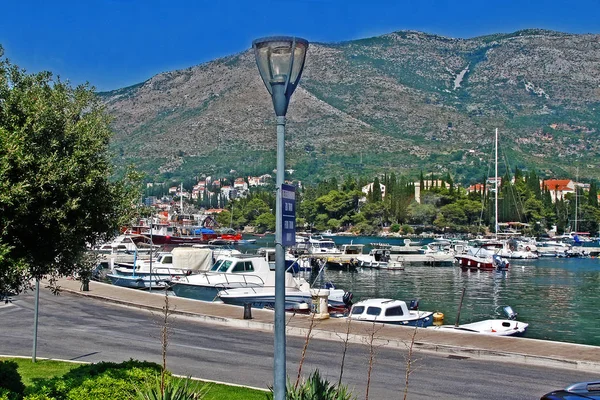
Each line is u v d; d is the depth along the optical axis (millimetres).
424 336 21203
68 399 10242
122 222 11414
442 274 76000
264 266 39969
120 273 49750
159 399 9625
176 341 20797
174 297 32125
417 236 173875
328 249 90750
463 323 36750
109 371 11414
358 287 60812
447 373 16688
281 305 8289
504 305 47656
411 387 15211
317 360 18078
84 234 10844
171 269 47906
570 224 166125
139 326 23844
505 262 81688
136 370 11453
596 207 172500
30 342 20375
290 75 8586
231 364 17391
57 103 10945
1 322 24453
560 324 38375
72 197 10188
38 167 9719
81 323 24438
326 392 10039
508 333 28328
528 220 162750
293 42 8508
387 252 84875
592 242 147750
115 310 28078
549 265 92250
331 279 68438
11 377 11797
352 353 19188
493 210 163875
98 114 11680
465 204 168500
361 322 24359
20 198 9289
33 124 10000
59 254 10656
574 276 74188
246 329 23422
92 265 11703
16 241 9672
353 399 11594
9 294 10258
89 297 32125
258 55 8594
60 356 18141
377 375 16344
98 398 10250
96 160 10961
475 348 19047
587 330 36094
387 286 61812
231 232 152000
